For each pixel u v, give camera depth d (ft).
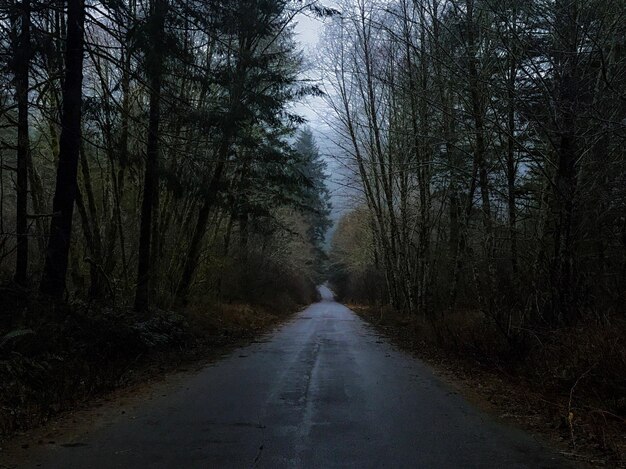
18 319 31.99
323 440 19.77
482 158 46.55
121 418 23.04
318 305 228.22
